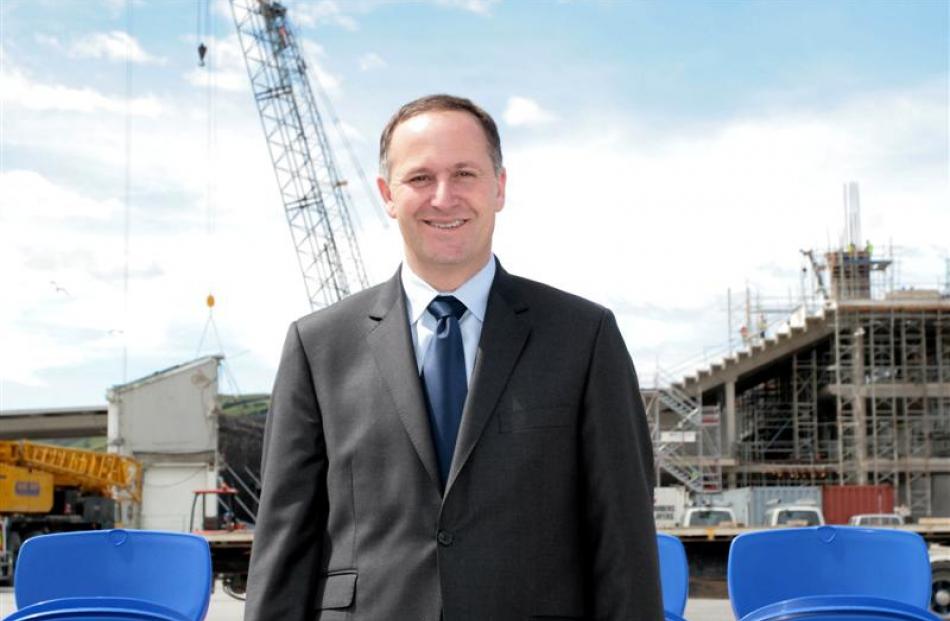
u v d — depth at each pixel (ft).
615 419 10.23
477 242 10.50
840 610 12.60
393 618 9.78
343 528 10.28
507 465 9.93
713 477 168.66
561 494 10.06
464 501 9.87
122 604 13.05
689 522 83.66
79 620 12.96
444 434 10.21
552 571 9.93
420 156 10.40
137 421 188.75
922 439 169.99
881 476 167.63
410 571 9.83
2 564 109.91
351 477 10.28
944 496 165.37
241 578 64.23
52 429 224.74
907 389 166.20
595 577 10.07
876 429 166.40
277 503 10.53
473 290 10.69
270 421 10.98
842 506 141.18
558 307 10.61
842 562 15.98
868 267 172.76
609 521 10.02
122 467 129.70
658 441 165.37
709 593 61.57
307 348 10.85
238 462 193.26
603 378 10.30
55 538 16.44
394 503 10.03
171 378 191.01
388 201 10.84
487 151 10.62
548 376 10.22
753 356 174.40
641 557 10.00
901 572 15.71
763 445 181.78
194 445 189.78
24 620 12.88
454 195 10.36
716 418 168.55
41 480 119.65
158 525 183.83
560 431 10.11
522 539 9.86
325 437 10.58
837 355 167.02
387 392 10.32
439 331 10.54
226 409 204.54
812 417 189.16
